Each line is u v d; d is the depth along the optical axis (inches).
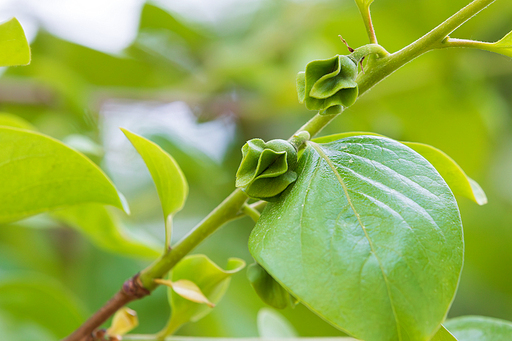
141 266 35.4
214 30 40.6
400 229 16.0
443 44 17.1
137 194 35.9
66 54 36.4
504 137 41.9
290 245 16.1
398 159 16.7
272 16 41.1
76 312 23.3
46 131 30.3
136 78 38.2
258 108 37.3
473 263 42.3
